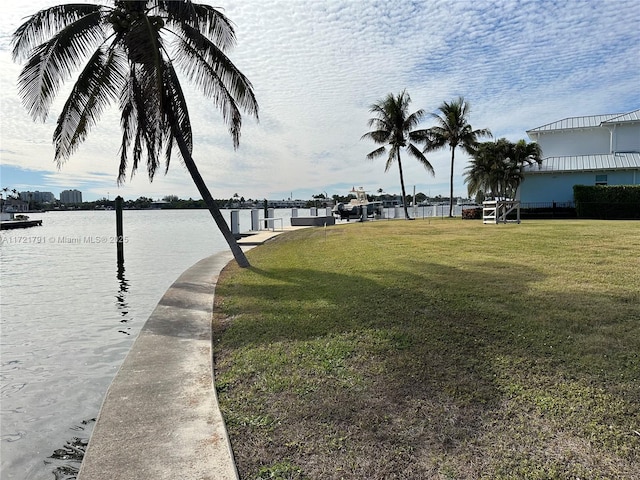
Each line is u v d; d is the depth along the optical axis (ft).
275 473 8.11
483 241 42.75
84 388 17.03
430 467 8.20
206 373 13.30
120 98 43.37
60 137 36.55
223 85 39.73
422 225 75.36
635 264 27.02
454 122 110.22
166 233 107.24
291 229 82.53
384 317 17.58
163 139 45.57
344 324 17.12
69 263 57.11
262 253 45.70
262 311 20.34
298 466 8.32
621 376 11.55
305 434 9.46
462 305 18.49
